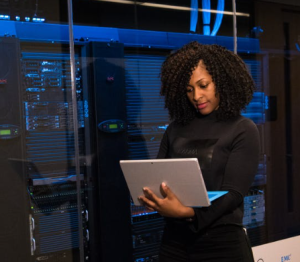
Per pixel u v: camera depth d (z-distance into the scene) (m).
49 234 2.24
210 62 1.23
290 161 3.03
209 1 2.61
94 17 2.26
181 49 1.34
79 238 2.18
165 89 1.37
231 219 1.18
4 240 2.10
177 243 1.23
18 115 2.09
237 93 1.24
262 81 2.88
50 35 2.16
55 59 2.21
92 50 2.23
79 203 2.18
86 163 2.31
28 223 2.16
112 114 2.31
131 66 2.41
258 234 2.89
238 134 1.19
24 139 2.12
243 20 2.76
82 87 2.29
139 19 2.39
